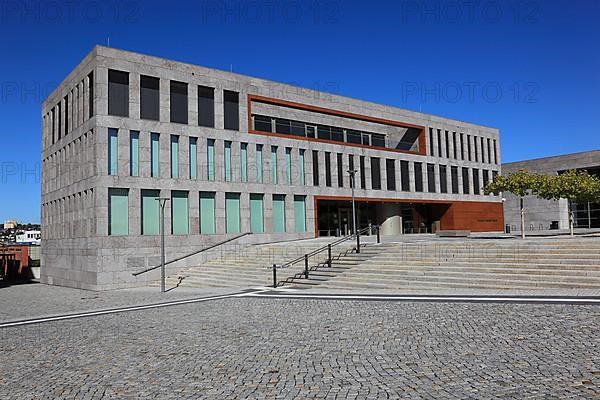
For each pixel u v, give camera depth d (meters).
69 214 32.41
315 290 18.92
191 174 32.06
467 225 50.56
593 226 52.97
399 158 45.03
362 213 44.84
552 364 6.89
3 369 8.38
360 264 21.80
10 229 127.94
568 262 16.41
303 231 37.50
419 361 7.49
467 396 5.79
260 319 12.45
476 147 53.34
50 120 37.28
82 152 30.75
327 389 6.36
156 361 8.36
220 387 6.70
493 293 14.86
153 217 30.22
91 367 8.18
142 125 30.00
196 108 32.47
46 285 34.94
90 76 30.02
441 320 10.86
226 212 33.41
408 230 48.12
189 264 30.56
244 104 34.97
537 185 29.59
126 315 14.86
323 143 39.44
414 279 18.41
